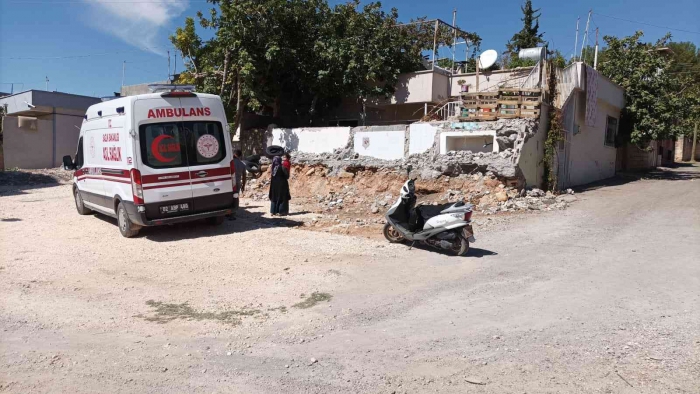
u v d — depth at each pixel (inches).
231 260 334.3
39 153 1063.6
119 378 167.6
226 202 429.4
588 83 773.3
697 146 1673.2
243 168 671.1
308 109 1001.5
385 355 184.1
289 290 269.6
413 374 167.6
